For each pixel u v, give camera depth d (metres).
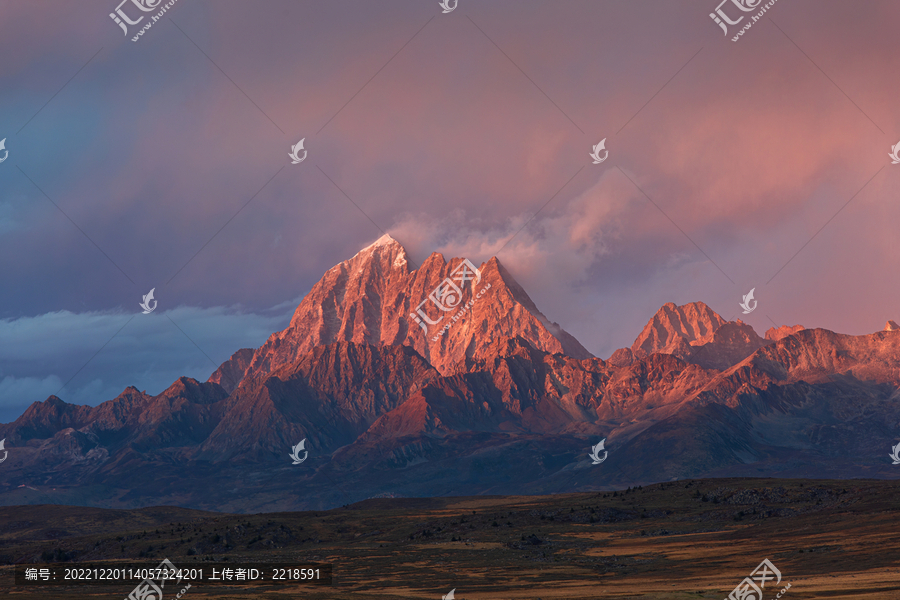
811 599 110.62
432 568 183.25
